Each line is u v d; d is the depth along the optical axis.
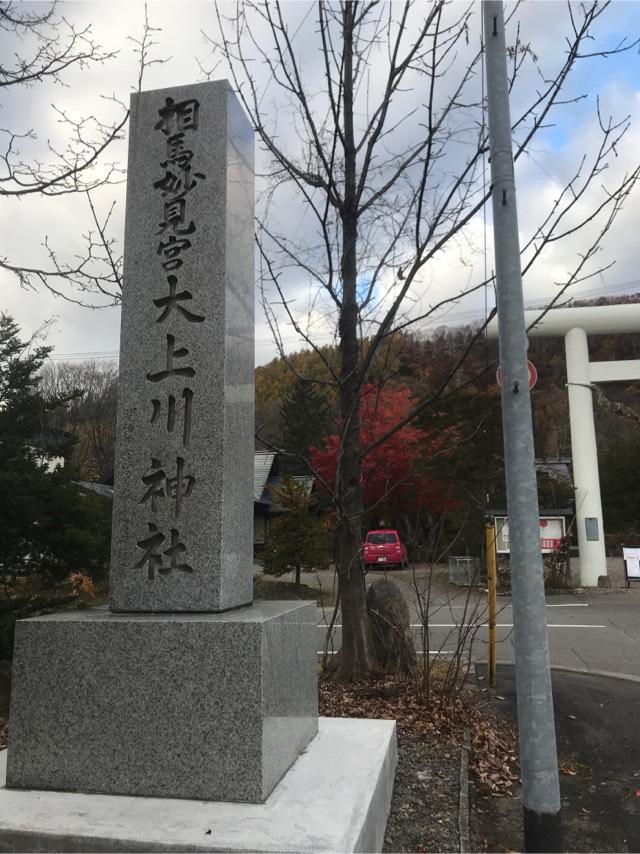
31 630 3.19
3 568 7.47
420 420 16.72
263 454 29.27
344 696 5.75
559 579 15.78
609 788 4.31
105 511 8.36
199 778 2.94
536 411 26.20
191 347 3.66
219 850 2.51
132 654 3.08
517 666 2.89
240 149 4.13
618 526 27.50
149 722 3.02
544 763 2.79
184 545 3.45
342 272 6.34
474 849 3.49
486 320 5.27
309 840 2.54
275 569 16.83
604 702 6.30
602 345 25.47
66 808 2.85
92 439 33.12
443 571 19.03
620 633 10.55
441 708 5.49
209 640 3.01
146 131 4.01
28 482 7.33
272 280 5.84
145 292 3.79
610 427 31.47
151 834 2.60
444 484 16.89
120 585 3.48
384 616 6.45
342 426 6.27
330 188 5.89
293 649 3.52
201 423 3.56
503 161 3.25
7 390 8.08
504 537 15.53
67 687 3.12
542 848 2.73
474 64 5.11
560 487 17.95
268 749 2.99
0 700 6.14
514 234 3.20
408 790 4.07
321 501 18.42
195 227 3.79
